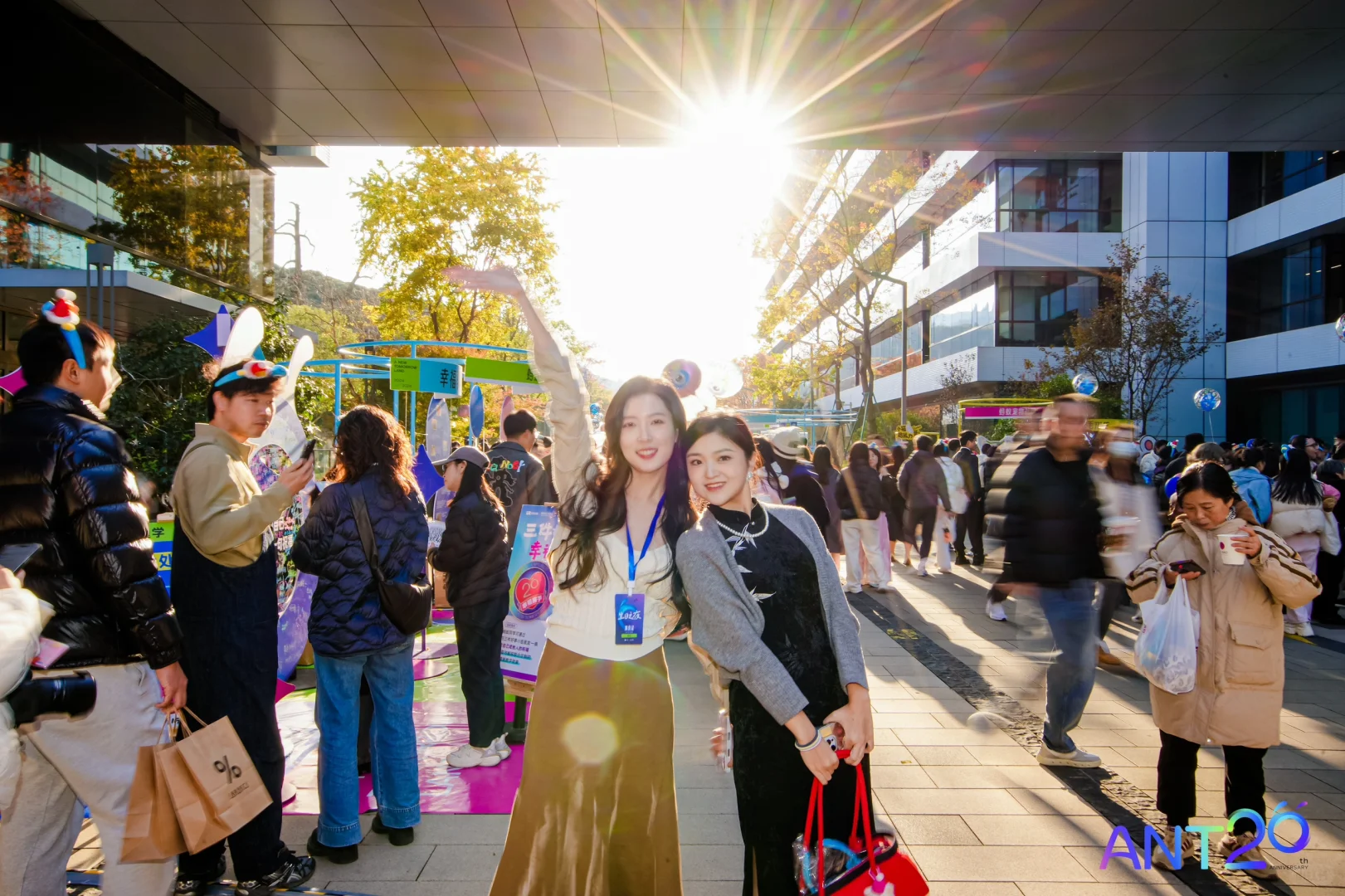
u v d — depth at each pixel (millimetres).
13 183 7340
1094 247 30672
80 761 2393
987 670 6293
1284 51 8180
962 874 3236
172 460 7918
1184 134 10508
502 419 5508
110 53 8031
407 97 8852
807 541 2357
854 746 2189
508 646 4586
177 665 2510
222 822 2475
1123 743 4676
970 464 12391
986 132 10250
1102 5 7270
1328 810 3812
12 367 8914
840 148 10898
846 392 54812
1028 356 31062
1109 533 4926
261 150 10688
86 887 3061
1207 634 3262
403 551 3355
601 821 2346
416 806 3471
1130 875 3229
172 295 8859
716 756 2508
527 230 17281
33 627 2078
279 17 7227
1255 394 29312
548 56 7926
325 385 11602
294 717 5145
